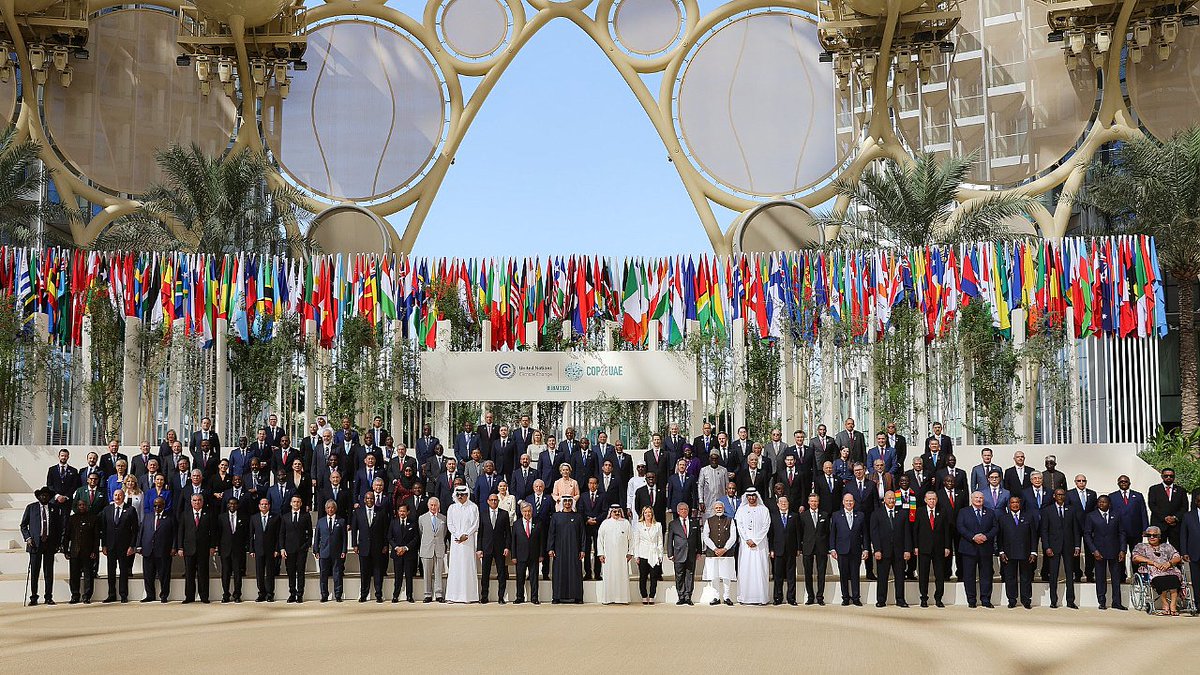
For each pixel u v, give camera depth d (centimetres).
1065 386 2683
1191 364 3014
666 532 1923
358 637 1341
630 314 2844
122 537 1753
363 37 3900
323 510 1873
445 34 3912
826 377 2742
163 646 1282
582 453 1947
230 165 3291
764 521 1736
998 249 2772
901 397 2669
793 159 3788
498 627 1430
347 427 2084
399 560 1767
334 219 3684
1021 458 1775
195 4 3425
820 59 3694
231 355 2806
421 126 3869
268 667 1126
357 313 2811
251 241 3334
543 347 2800
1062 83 3644
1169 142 3020
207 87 3681
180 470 1853
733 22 3856
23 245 3362
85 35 3616
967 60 3725
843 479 1884
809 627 1428
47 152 3644
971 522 1691
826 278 2791
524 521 1752
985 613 1602
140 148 3753
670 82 3850
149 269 2855
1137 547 1628
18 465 2534
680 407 2664
